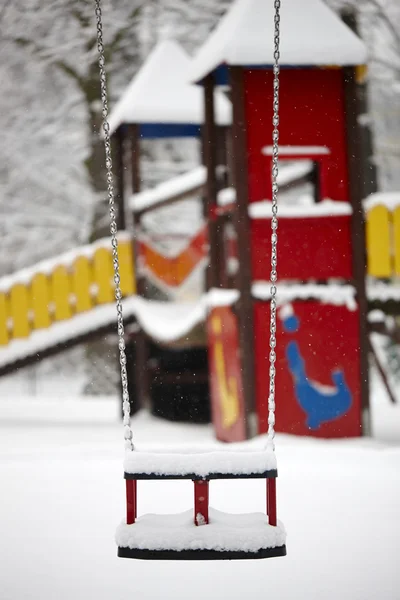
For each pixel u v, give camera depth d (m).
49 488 8.93
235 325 12.95
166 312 17.80
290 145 12.88
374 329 13.43
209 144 14.31
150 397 18.38
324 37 12.73
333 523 7.19
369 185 23.52
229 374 13.45
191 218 30.36
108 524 7.29
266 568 5.90
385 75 25.41
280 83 12.87
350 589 5.36
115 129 18.95
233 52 12.55
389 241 13.33
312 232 12.96
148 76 18.53
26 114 28.08
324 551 6.31
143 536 5.84
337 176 13.01
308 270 12.94
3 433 15.45
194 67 14.23
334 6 22.39
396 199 13.37
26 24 24.55
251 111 12.83
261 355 12.79
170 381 18.22
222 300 13.52
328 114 12.96
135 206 17.94
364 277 13.01
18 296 17.55
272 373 6.41
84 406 22.06
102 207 26.97
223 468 6.00
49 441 13.97
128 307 17.95
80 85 26.20
